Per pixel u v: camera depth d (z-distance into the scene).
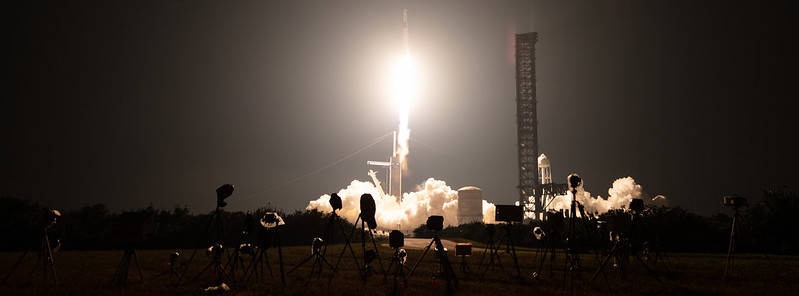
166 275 22.44
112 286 18.23
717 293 17.41
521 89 196.00
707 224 60.56
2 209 67.06
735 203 23.47
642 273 23.84
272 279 20.78
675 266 28.42
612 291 17.80
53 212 18.89
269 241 20.84
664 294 17.23
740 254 48.97
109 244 67.19
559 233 22.56
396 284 17.53
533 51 198.75
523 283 20.11
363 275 20.92
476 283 19.77
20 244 61.78
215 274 22.06
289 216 84.62
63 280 19.80
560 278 21.78
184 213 79.12
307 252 42.66
